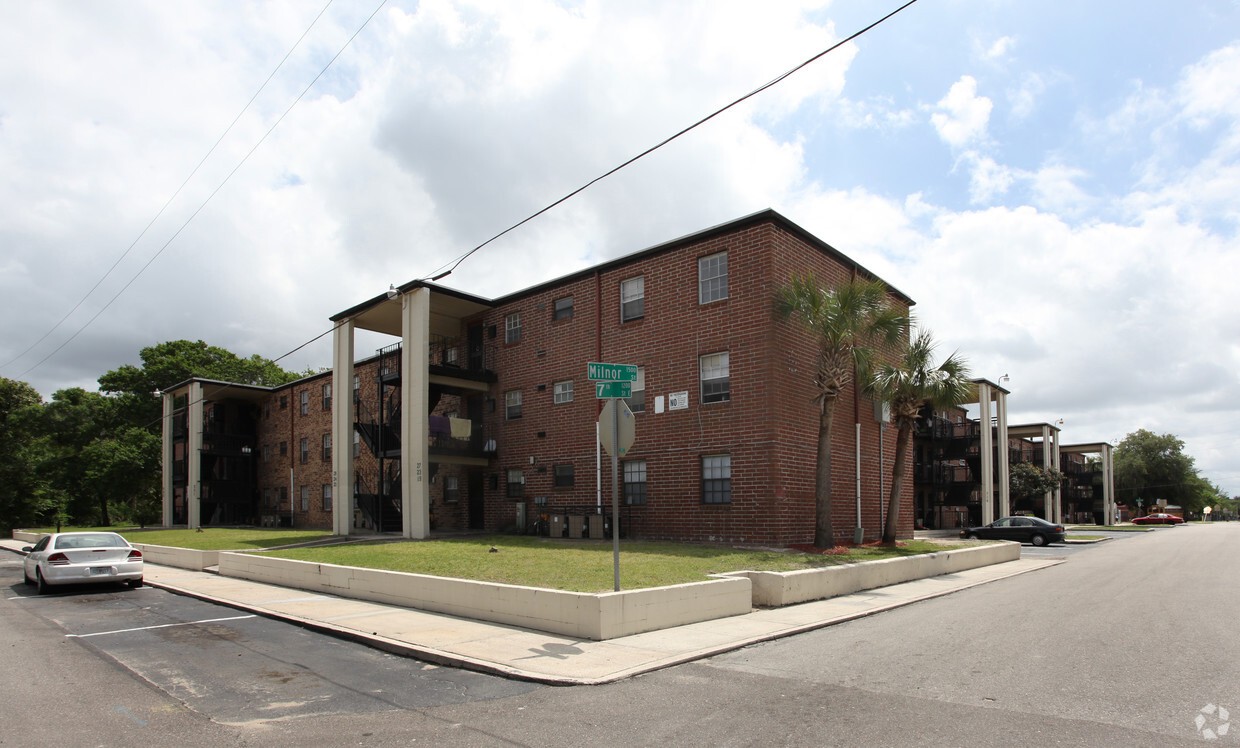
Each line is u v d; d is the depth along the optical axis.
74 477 51.69
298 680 7.63
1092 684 6.96
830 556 16.48
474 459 26.20
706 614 10.80
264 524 41.56
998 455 44.19
